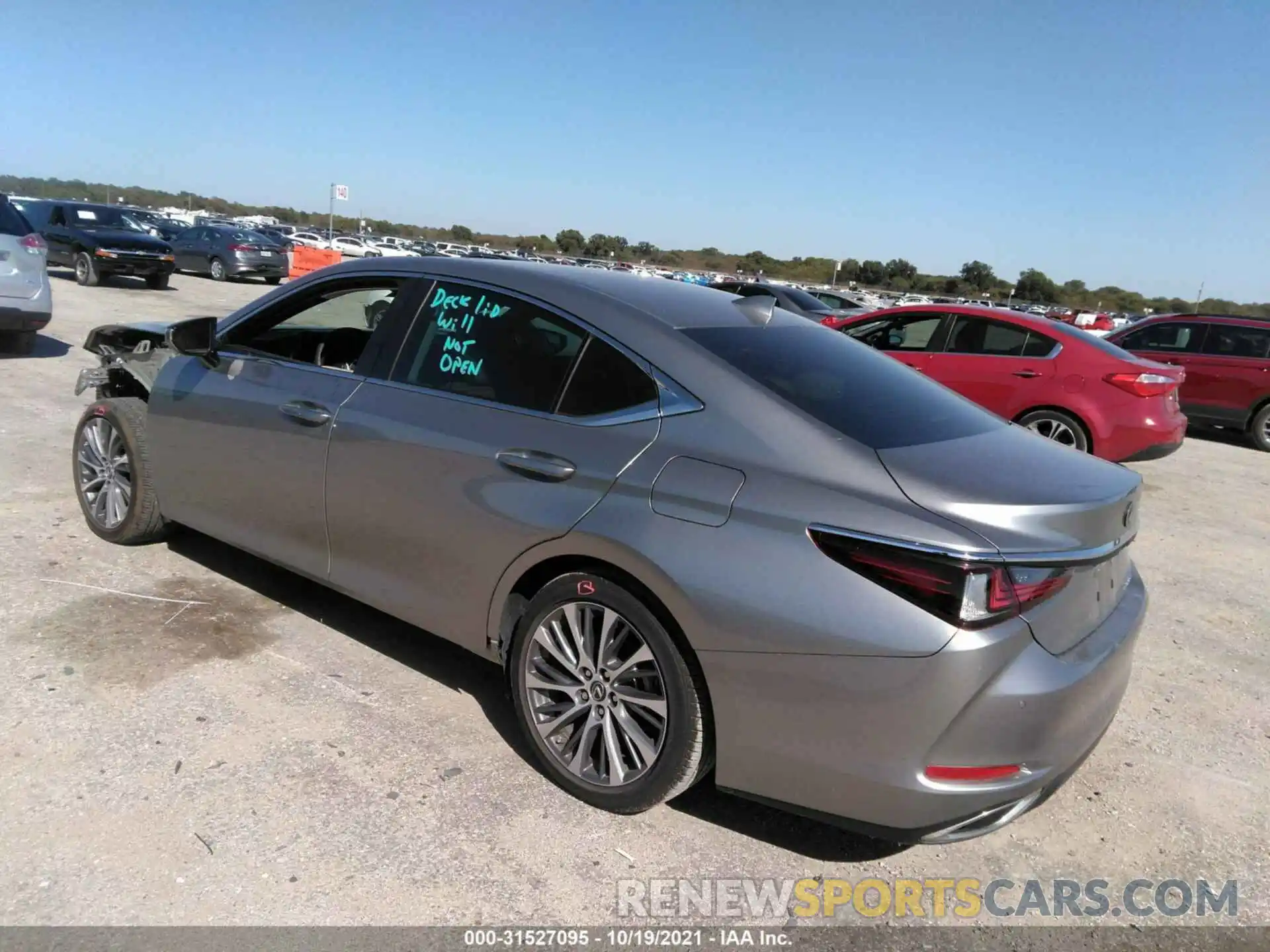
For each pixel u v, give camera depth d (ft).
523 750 10.59
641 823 9.50
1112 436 25.90
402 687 11.73
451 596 10.61
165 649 12.05
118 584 13.88
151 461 14.38
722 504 8.45
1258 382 37.11
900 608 7.62
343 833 8.87
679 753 8.85
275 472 12.35
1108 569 8.98
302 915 7.82
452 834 9.02
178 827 8.72
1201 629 16.24
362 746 10.34
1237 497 27.50
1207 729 12.52
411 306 11.60
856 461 8.30
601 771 9.52
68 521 16.35
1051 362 26.81
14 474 18.70
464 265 11.43
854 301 65.26
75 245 60.54
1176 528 23.04
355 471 11.30
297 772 9.73
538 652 9.86
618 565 8.93
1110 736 12.15
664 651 8.76
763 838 9.48
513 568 9.87
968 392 28.04
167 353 14.90
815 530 8.00
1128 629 9.11
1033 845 9.80
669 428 9.10
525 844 9.00
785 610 7.98
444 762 10.19
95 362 32.53
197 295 62.59
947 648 7.49
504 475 9.87
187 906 7.79
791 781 8.31
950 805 7.77
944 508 7.80
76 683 11.00
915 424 9.46
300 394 12.10
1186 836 10.09
